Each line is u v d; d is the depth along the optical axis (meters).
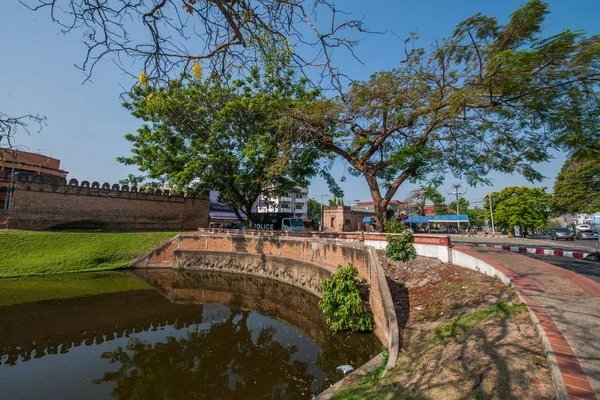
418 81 11.34
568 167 31.44
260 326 11.48
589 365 3.48
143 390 7.05
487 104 9.95
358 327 9.23
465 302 7.20
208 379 7.55
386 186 16.91
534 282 7.02
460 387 3.94
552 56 7.34
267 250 20.78
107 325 11.70
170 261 24.08
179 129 19.91
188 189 20.25
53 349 9.52
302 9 3.16
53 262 21.23
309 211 74.75
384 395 4.51
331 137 14.01
